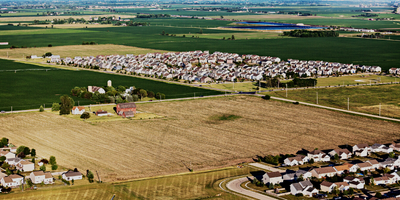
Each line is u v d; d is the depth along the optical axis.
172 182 176.75
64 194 164.75
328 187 169.38
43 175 174.88
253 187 173.88
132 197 162.75
